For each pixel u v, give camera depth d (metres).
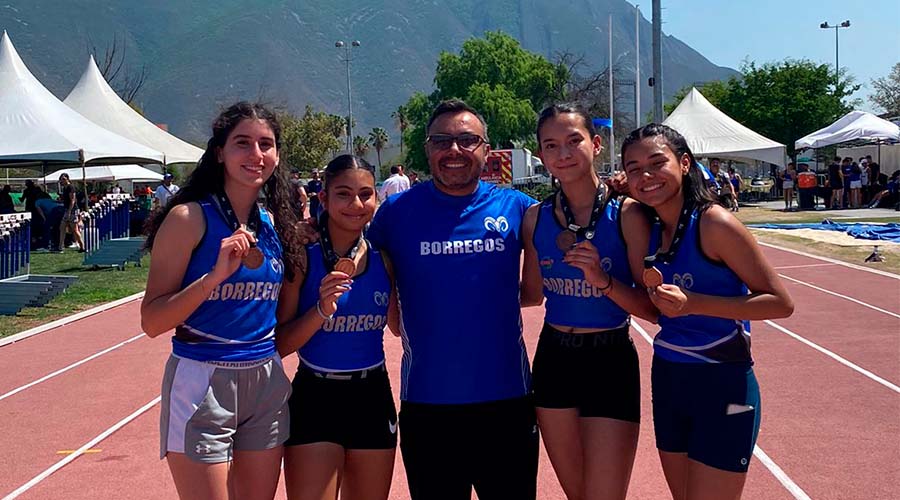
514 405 3.64
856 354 7.84
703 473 3.27
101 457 5.58
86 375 8.02
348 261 3.32
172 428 3.07
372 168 3.51
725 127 29.88
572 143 3.52
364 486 3.60
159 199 21.11
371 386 3.52
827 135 28.98
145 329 3.07
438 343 3.56
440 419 3.58
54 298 13.09
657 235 3.47
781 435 5.55
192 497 3.05
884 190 27.41
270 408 3.25
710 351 3.28
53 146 19.02
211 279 2.95
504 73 59.50
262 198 3.39
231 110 3.19
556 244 3.61
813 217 24.28
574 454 3.72
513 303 3.67
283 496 4.69
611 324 3.59
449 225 3.59
